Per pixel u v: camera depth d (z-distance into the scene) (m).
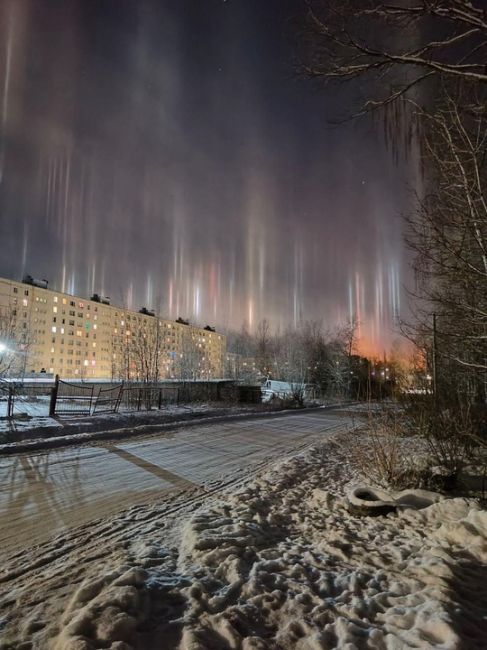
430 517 5.08
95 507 5.43
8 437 10.36
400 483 6.75
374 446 7.54
